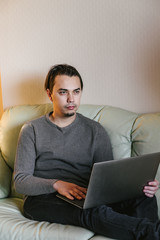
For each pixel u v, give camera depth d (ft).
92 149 5.29
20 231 4.47
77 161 5.26
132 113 5.75
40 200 4.82
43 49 6.95
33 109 6.42
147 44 6.00
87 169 5.33
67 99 5.19
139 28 6.02
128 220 3.92
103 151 5.34
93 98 6.65
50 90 5.50
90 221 4.16
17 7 7.04
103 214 4.09
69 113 5.22
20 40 7.12
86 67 6.61
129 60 6.20
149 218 4.34
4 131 6.36
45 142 5.32
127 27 6.12
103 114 5.84
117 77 6.35
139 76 6.16
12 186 6.16
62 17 6.67
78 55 6.64
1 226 4.62
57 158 5.27
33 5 6.89
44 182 4.76
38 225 4.56
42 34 6.90
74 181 5.14
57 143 5.30
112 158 5.41
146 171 4.29
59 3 6.65
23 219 4.89
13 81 7.31
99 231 4.10
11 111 6.56
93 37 6.45
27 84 7.20
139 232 3.76
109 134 5.59
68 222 4.50
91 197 4.09
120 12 6.14
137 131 5.36
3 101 7.36
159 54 5.91
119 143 5.48
